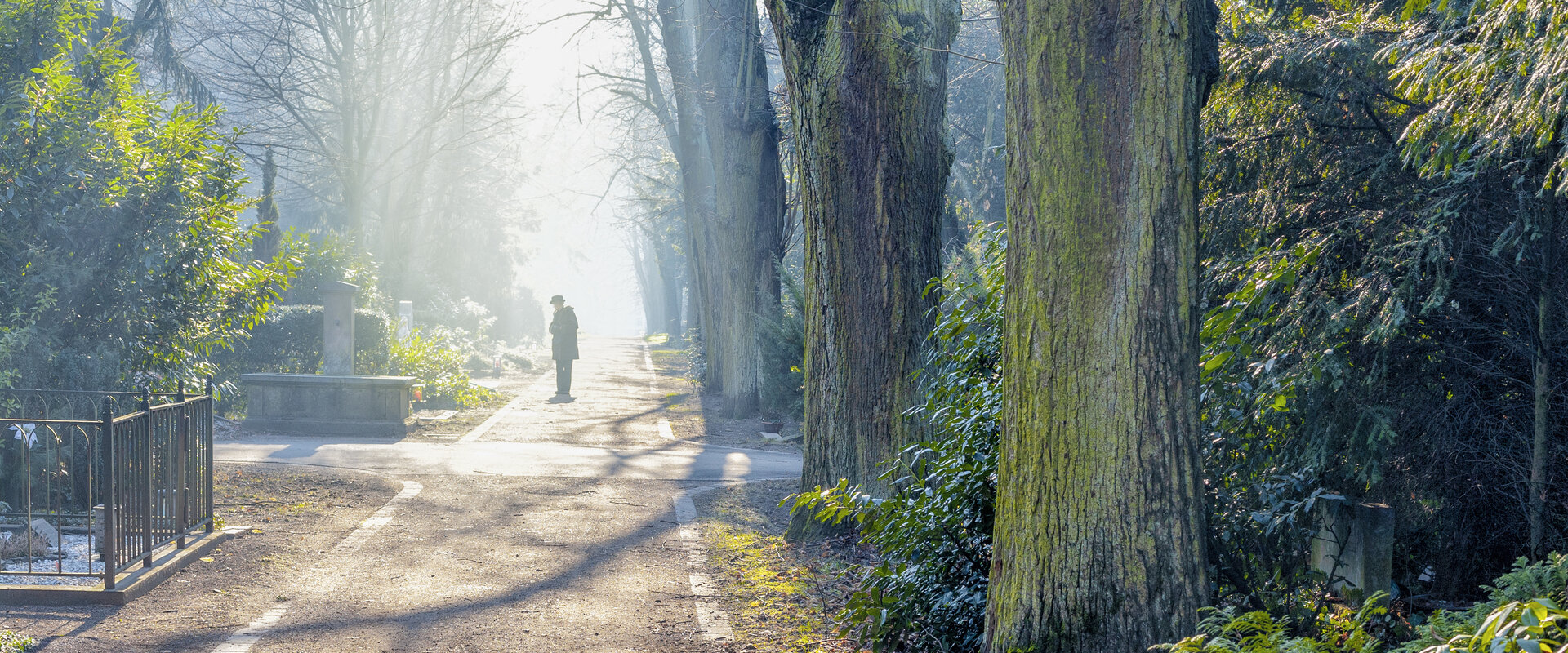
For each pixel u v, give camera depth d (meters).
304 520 8.88
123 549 6.36
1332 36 5.74
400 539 8.35
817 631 6.18
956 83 26.14
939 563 5.14
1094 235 3.81
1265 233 6.23
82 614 5.90
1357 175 5.95
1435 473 5.51
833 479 8.62
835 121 8.27
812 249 8.80
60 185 8.15
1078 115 3.83
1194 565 3.80
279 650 5.48
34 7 8.38
